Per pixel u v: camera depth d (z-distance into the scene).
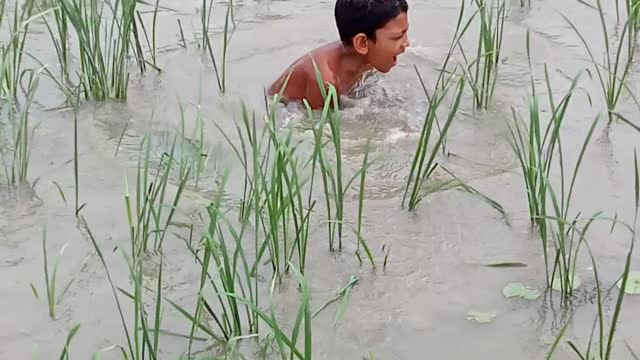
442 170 2.93
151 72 3.46
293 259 2.58
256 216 2.50
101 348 2.32
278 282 2.51
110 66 3.44
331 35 3.72
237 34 3.72
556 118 2.84
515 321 2.40
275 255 2.49
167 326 2.38
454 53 3.56
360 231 2.68
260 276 2.53
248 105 3.27
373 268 2.56
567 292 2.46
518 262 2.58
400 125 3.17
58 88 3.34
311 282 2.52
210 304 2.45
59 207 2.77
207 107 3.26
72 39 3.64
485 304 2.45
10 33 3.54
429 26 3.75
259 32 3.74
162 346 2.32
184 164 2.92
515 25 3.72
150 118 3.19
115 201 2.79
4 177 2.89
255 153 2.54
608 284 2.49
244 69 3.50
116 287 2.49
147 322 2.39
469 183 2.87
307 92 3.23
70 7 3.28
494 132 3.10
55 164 2.96
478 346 2.33
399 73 3.45
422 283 2.52
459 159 2.99
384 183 2.89
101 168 2.94
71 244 2.63
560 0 3.90
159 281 2.25
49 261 2.58
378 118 3.20
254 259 2.58
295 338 2.13
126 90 3.30
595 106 3.21
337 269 2.56
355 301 2.46
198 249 2.54
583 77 3.37
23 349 2.32
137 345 2.18
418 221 2.73
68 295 2.47
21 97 3.29
